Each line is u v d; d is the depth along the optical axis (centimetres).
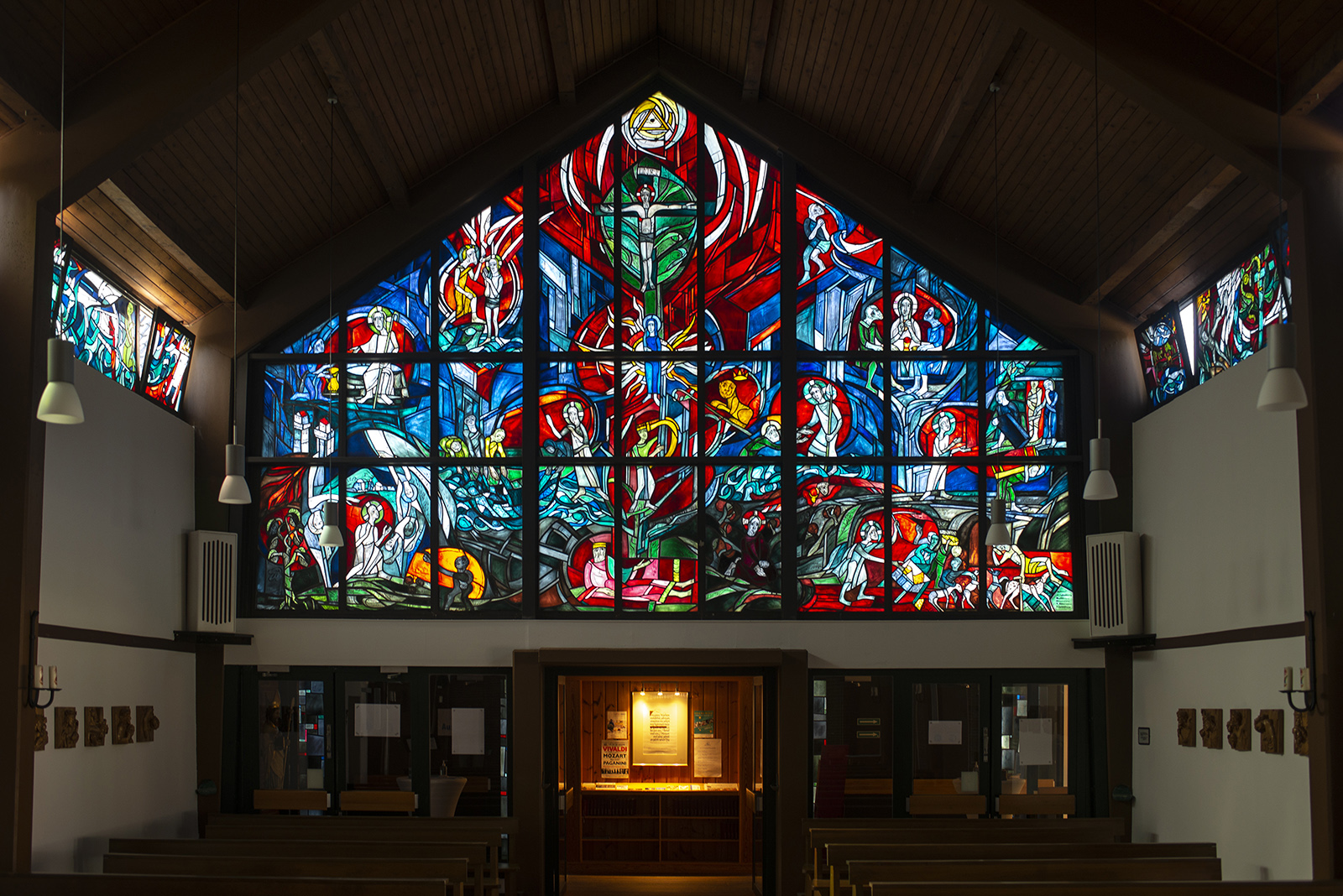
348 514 1095
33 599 744
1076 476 1103
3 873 650
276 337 1109
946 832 890
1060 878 698
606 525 1098
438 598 1083
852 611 1088
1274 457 821
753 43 1009
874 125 1060
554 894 1049
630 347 1120
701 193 1140
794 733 1055
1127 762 1062
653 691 1262
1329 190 750
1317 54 708
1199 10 738
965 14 862
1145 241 937
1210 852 764
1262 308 862
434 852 779
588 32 1040
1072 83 861
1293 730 774
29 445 744
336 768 1064
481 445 1102
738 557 1095
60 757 794
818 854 894
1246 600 857
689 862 1212
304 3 762
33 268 750
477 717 1073
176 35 763
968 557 1095
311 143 947
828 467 1106
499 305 1120
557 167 1141
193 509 1058
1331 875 712
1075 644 1071
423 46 926
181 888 631
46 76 743
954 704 1083
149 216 873
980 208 1075
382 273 1117
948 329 1120
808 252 1131
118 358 938
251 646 1069
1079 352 1103
